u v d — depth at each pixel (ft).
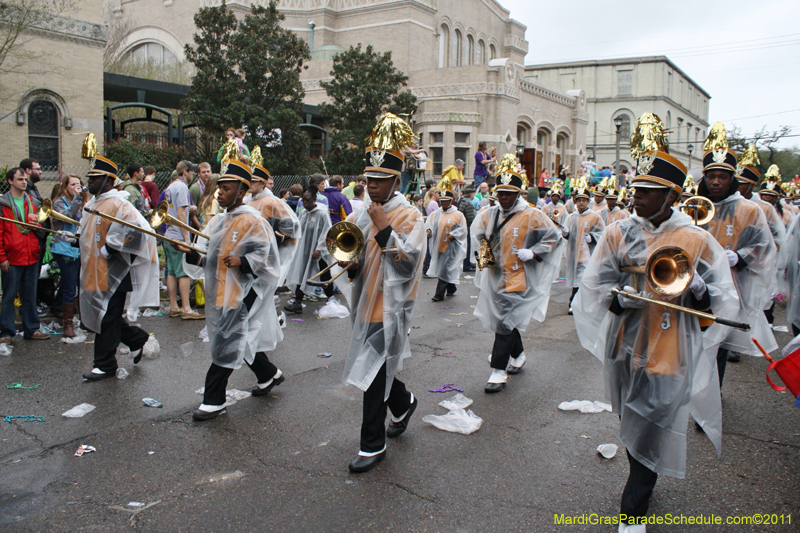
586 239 29.91
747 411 16.89
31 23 47.65
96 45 53.21
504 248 19.06
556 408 16.93
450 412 16.19
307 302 31.58
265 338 17.03
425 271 42.09
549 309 31.68
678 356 10.91
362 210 14.52
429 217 34.14
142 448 13.94
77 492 12.00
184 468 13.05
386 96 79.00
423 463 13.48
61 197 23.15
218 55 63.52
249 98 62.75
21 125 48.83
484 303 19.65
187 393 17.56
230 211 16.22
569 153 110.01
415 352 22.65
